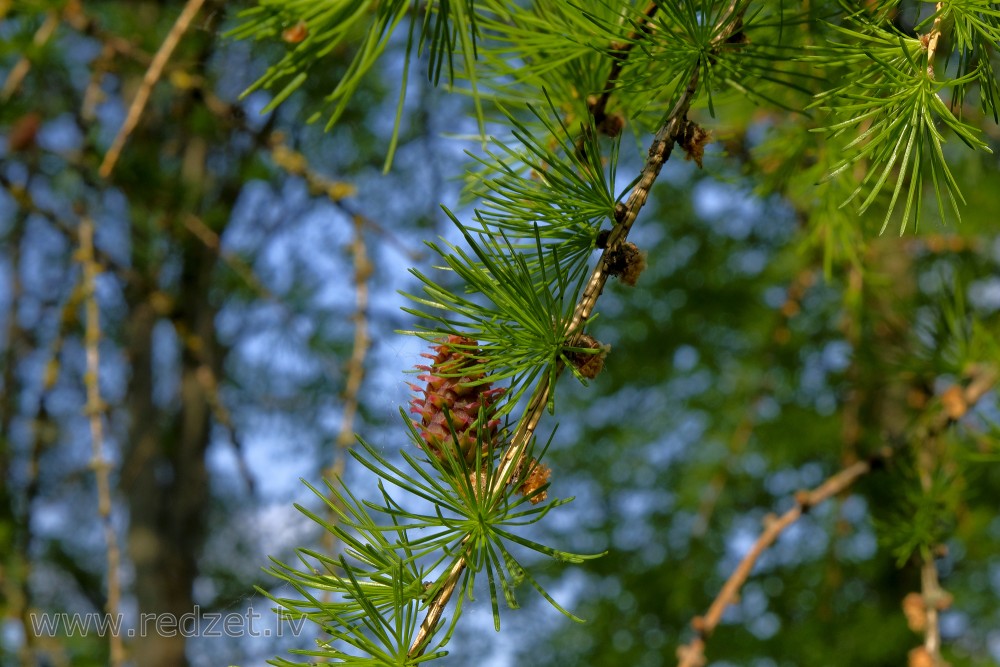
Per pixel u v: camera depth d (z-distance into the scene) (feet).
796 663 5.29
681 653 2.56
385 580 1.72
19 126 3.85
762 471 5.84
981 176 3.69
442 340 1.76
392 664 1.68
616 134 2.03
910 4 2.00
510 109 2.09
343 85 1.68
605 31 1.87
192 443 6.63
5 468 4.27
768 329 5.28
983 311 3.52
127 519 6.63
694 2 1.81
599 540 6.48
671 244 6.48
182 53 3.82
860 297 3.05
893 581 4.96
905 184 2.51
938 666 2.48
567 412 6.88
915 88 1.75
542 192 1.84
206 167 5.56
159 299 3.56
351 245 3.18
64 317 3.35
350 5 1.71
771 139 2.28
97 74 3.51
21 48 3.34
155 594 6.44
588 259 1.84
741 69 1.86
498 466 1.72
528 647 6.34
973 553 4.12
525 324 1.75
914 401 2.90
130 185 3.88
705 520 4.60
